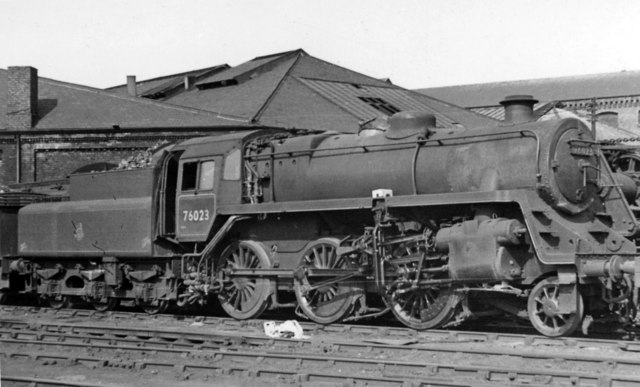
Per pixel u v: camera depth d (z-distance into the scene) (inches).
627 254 424.5
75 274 653.9
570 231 436.8
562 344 418.0
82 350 438.9
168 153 602.2
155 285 604.4
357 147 522.0
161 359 403.5
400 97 1337.4
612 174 489.1
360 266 498.6
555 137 442.0
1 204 711.7
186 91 1401.3
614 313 466.0
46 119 1112.2
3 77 1267.2
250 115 1052.5
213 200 563.5
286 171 550.0
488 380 331.0
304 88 1176.8
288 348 430.0
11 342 462.0
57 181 824.3
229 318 558.6
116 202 620.7
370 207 485.7
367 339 453.7
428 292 482.9
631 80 2541.8
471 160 465.1
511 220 434.9
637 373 336.2
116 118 1096.8
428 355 398.3
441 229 464.8
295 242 542.9
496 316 552.4
